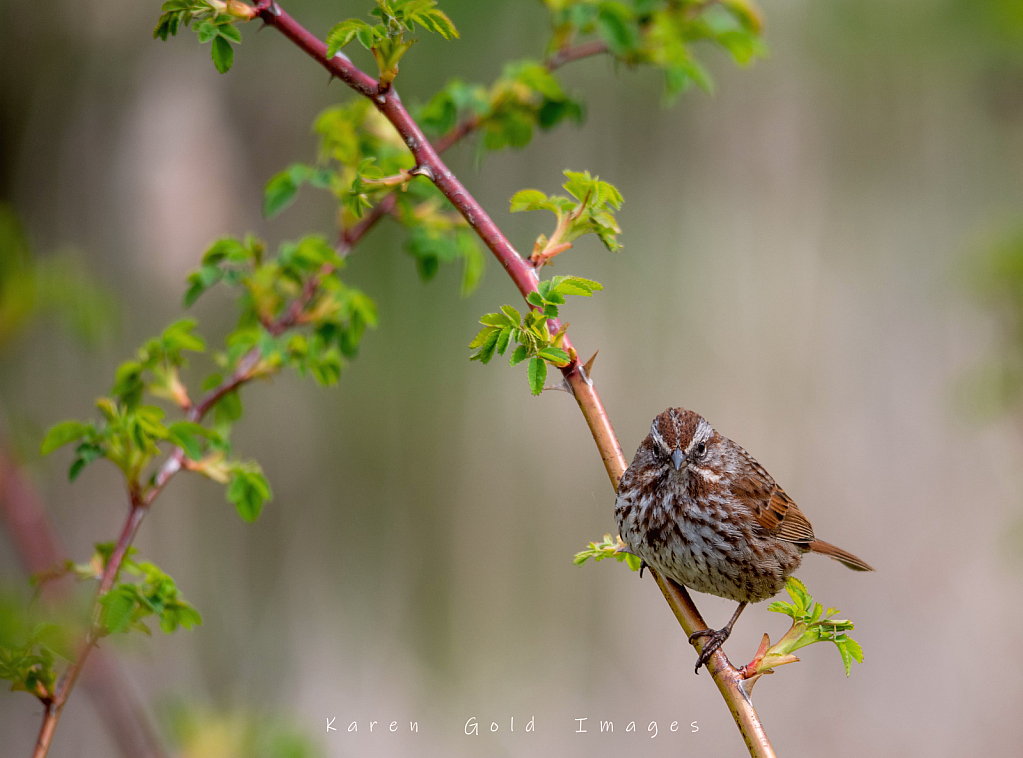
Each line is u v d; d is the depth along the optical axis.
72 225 11.08
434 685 12.34
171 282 11.27
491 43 11.34
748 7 7.05
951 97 12.66
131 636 5.34
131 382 5.80
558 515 12.71
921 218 12.89
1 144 11.02
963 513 12.81
